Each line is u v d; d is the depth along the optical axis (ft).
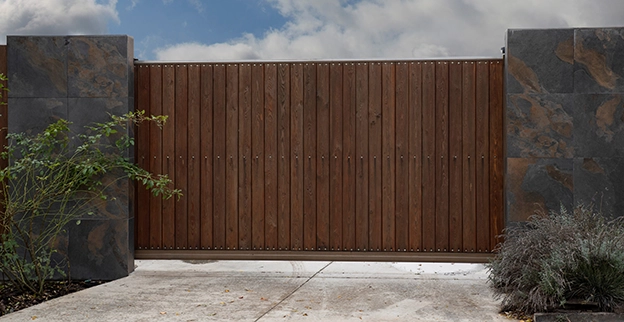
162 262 23.17
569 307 14.84
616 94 19.03
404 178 20.27
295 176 20.59
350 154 20.43
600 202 19.04
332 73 20.45
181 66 20.84
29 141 19.22
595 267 14.88
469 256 20.11
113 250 20.17
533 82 19.33
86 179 19.57
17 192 18.99
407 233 20.30
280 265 22.45
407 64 20.26
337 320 14.51
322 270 21.35
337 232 20.48
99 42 20.08
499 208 20.03
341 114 20.43
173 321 14.43
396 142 20.29
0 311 16.43
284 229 20.65
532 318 14.64
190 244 20.89
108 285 18.79
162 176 20.10
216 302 16.39
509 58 19.36
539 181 19.26
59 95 20.10
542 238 16.26
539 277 15.30
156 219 20.97
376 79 20.34
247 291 17.84
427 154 20.20
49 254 19.11
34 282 19.77
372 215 20.38
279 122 20.62
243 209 20.75
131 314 15.14
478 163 20.10
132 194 20.63
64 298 17.06
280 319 14.58
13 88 20.04
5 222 19.10
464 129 20.11
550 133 19.22
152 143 20.88
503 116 19.94
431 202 20.22
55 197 19.88
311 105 20.53
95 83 20.10
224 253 20.76
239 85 20.71
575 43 19.17
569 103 19.19
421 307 15.85
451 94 20.13
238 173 20.76
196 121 20.80
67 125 20.08
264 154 20.67
